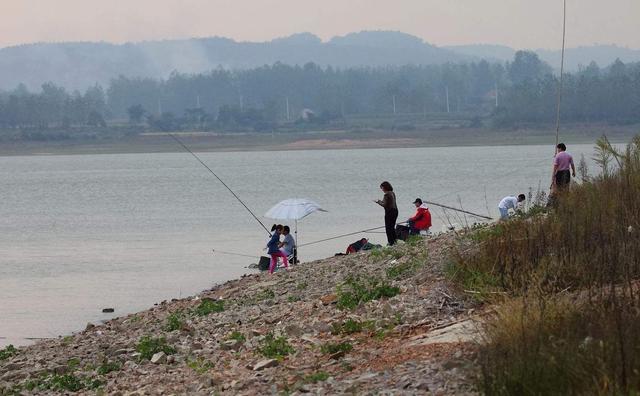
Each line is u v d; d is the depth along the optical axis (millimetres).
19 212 127438
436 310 26219
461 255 29359
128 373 27344
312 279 39656
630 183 32812
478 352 18969
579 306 20172
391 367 21094
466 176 168125
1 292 57781
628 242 25250
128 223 104812
